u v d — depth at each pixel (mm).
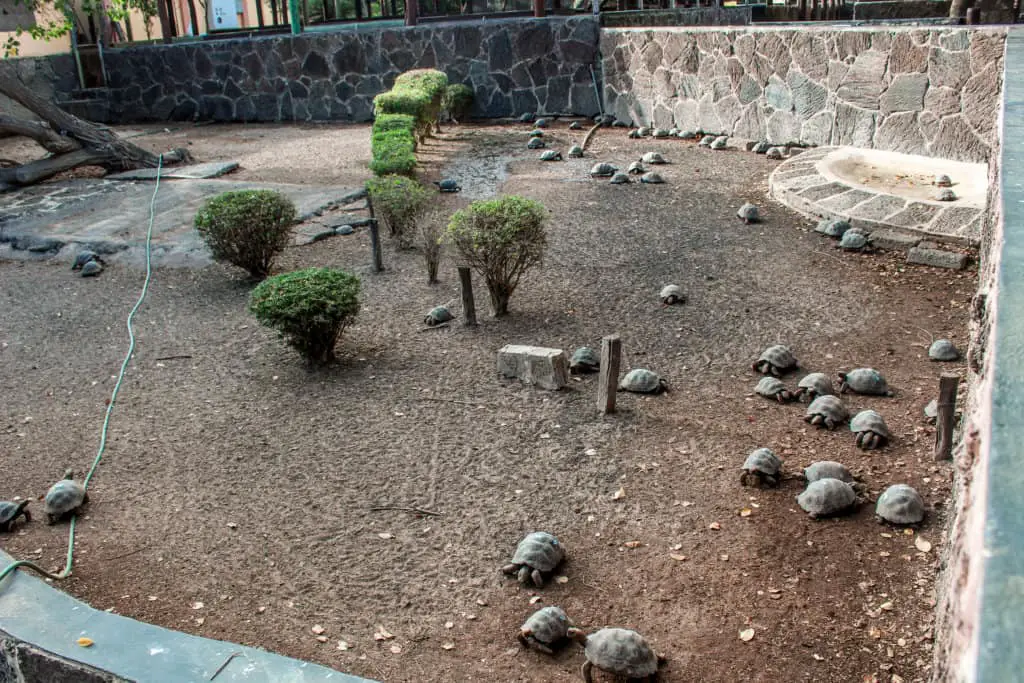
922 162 11484
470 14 21094
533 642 3838
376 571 4461
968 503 1719
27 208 12234
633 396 6281
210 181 13648
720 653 3750
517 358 6543
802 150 13320
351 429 5980
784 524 4645
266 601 4254
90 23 22297
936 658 2428
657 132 15875
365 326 7824
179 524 4949
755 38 13789
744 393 6250
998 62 10484
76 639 3801
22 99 13594
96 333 8047
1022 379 1605
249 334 7812
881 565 4258
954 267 8414
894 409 5902
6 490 5441
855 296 7941
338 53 19922
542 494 5082
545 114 18594
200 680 3506
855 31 12211
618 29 17016
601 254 9406
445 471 5379
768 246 9383
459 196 12117
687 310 7812
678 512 4824
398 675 3719
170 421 6254
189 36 23891
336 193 12375
